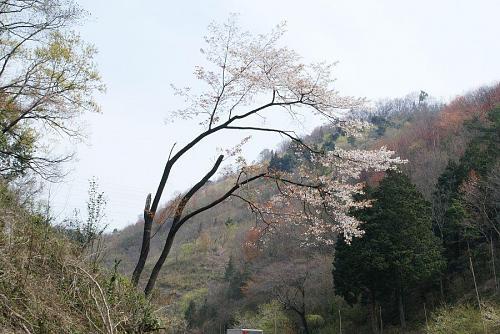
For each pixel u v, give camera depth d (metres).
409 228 25.78
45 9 10.59
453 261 28.36
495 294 23.12
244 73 9.53
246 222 55.84
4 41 10.62
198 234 60.12
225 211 64.38
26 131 10.97
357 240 26.23
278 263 32.19
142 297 6.11
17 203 5.53
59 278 5.00
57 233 5.78
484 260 27.11
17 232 4.96
